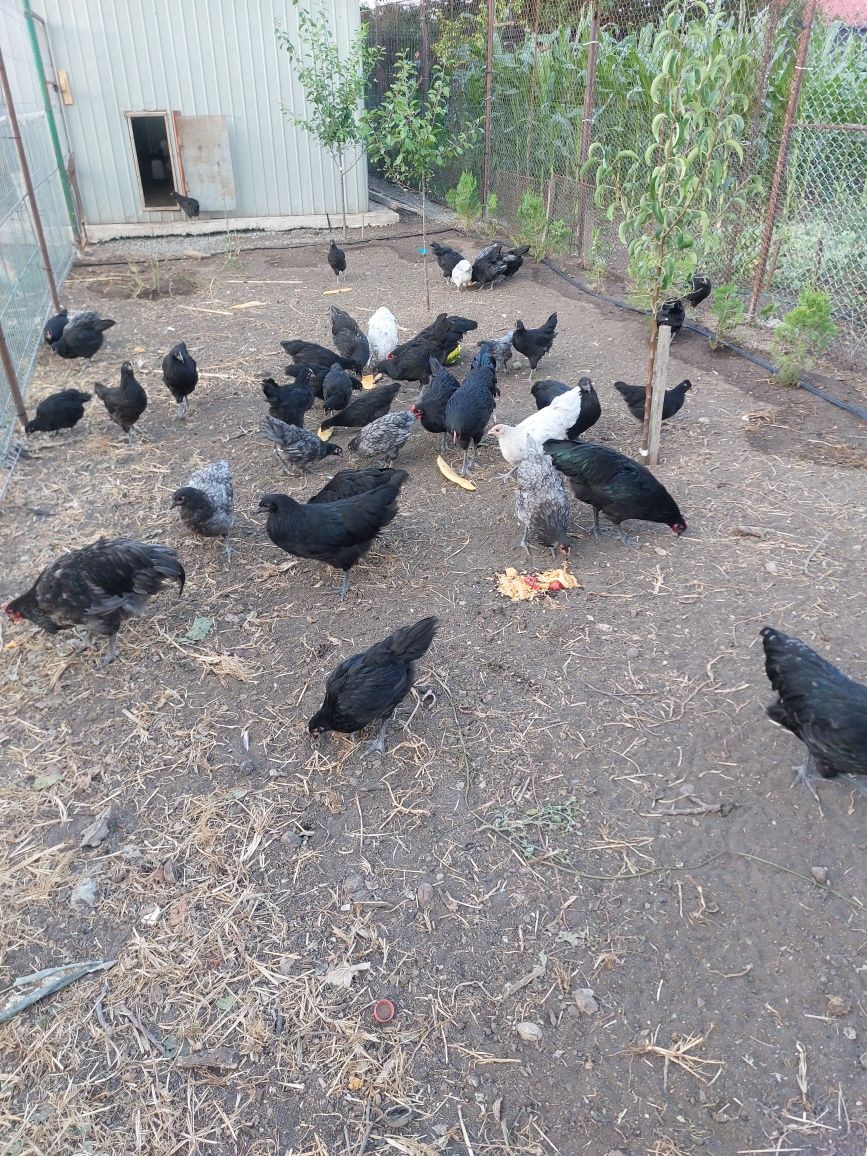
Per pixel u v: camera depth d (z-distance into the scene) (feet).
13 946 4.71
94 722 6.17
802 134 12.67
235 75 20.94
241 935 4.73
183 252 19.79
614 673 6.42
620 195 8.02
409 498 9.03
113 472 9.75
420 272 18.22
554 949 4.62
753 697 6.14
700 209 8.43
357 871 5.05
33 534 8.50
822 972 4.46
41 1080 4.15
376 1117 3.97
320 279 17.74
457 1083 4.09
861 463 9.18
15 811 5.48
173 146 21.24
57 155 18.62
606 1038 4.24
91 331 12.53
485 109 20.27
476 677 6.43
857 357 11.93
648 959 4.56
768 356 12.21
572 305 15.21
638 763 5.68
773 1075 4.08
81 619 6.47
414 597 7.36
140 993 4.48
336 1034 4.28
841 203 12.86
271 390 9.96
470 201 21.54
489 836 5.24
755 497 8.63
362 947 4.66
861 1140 3.83
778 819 5.26
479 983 4.48
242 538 8.39
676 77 7.27
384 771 5.69
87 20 19.54
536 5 18.63
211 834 5.28
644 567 7.65
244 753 5.87
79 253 20.02
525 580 7.39
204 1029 4.33
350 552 7.16
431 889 4.92
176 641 6.95
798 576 7.36
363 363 12.12
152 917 4.83
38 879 5.05
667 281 7.97
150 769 5.76
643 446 9.41
